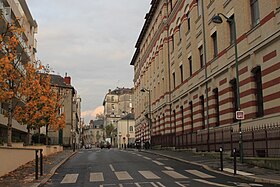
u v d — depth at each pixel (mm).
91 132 156875
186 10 37156
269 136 18469
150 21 58594
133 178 15984
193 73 34031
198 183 13914
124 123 111250
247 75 22172
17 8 41719
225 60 25812
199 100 32562
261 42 20141
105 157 30781
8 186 13672
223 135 25453
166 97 45938
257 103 21469
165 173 17703
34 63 35719
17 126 42000
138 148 59781
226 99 25719
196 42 33281
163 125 48344
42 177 16391
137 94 77562
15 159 19391
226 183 13844
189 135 34594
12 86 24359
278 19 18375
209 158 25422
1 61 19406
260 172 16484
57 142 72688
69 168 21312
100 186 13742
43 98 28766
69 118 75312
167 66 46156
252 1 22031
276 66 18703
